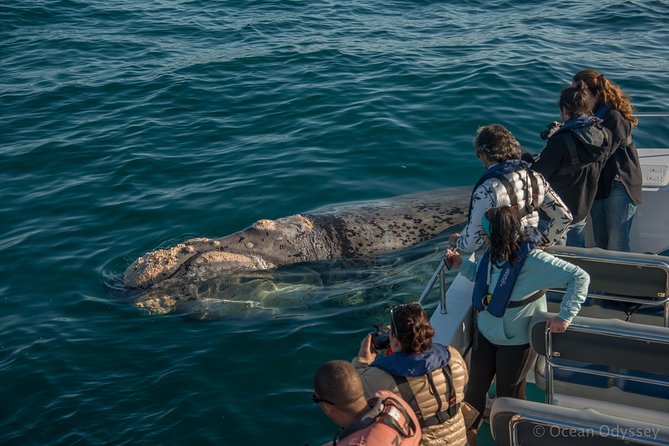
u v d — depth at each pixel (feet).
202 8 63.67
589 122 17.16
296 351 21.86
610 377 15.15
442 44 50.60
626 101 18.80
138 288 24.93
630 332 13.11
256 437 18.48
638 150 24.49
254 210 29.99
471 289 17.80
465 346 17.20
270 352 21.85
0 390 20.49
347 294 24.84
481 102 39.29
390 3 64.34
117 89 44.93
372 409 11.31
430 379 12.58
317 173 32.65
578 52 47.75
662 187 22.04
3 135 39.22
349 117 38.34
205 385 20.43
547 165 17.37
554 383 15.47
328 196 30.73
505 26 55.16
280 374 20.90
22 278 26.18
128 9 63.62
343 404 11.32
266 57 49.14
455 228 27.76
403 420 11.29
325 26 56.95
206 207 30.45
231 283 24.93
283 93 42.55
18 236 29.07
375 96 40.93
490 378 15.42
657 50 48.21
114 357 21.79
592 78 18.78
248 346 22.17
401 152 34.35
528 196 15.08
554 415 12.09
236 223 29.19
